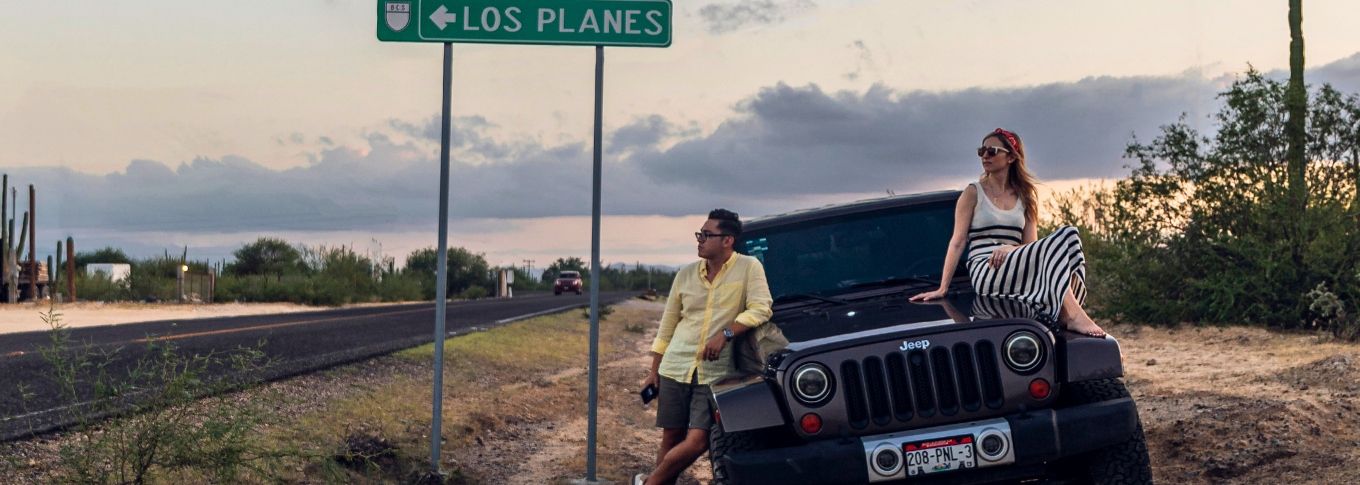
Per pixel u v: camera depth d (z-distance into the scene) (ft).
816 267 18.72
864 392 13.67
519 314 90.63
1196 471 19.43
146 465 16.84
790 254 18.93
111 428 17.13
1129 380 31.45
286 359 39.96
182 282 108.78
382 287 160.45
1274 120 46.62
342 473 20.02
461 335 57.47
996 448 13.37
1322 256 42.50
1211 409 23.73
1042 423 13.41
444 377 38.04
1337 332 39.58
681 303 17.52
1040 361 13.80
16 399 26.61
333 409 27.53
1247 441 20.13
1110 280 51.37
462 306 121.49
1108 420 13.55
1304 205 44.78
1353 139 45.34
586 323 79.56
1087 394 14.21
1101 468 14.11
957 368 13.83
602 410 33.45
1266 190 45.88
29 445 20.58
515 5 21.27
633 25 21.48
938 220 19.30
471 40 21.11
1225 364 33.32
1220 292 45.29
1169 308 47.32
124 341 45.47
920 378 13.85
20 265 97.50
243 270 160.25
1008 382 13.73
